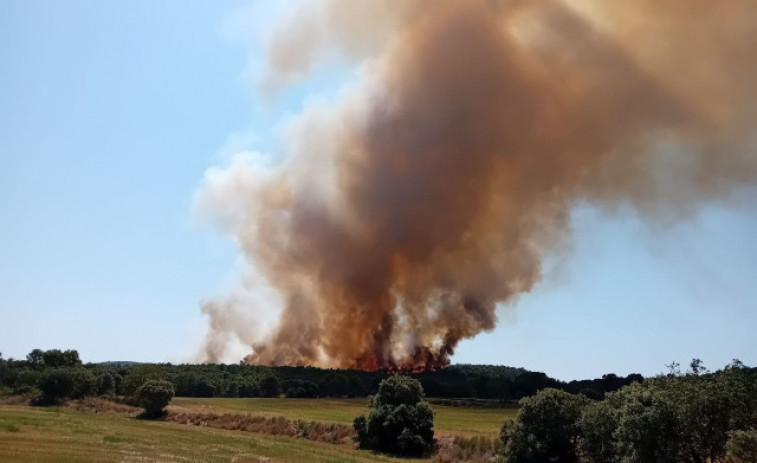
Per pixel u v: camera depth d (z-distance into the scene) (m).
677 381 41.72
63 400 106.44
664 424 38.31
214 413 95.31
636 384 44.56
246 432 81.25
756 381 37.25
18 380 119.44
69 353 142.38
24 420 68.56
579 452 51.03
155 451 50.47
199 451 54.03
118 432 65.31
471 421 88.12
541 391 53.91
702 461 38.41
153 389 95.94
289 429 81.38
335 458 58.66
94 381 113.88
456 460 62.47
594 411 46.88
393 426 69.38
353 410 108.19
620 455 43.34
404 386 72.12
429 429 69.19
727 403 36.72
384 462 59.31
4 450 42.75
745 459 31.48
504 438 55.50
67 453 43.72
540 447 50.69
